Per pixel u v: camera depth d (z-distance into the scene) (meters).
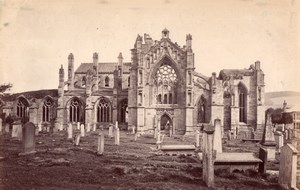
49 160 27.20
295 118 46.69
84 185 20.47
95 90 81.00
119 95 79.44
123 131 73.88
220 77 81.56
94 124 71.06
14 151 31.09
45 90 81.88
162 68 76.31
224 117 76.19
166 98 75.75
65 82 82.56
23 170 23.72
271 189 20.77
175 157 32.12
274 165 28.69
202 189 20.22
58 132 59.78
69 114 80.12
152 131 74.12
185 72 74.56
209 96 74.31
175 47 75.44
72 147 35.78
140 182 21.52
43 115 80.56
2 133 42.00
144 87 75.06
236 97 76.56
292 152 20.58
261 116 75.81
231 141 52.00
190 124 72.81
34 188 19.64
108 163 27.36
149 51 75.94
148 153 34.81
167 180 22.16
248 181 22.25
